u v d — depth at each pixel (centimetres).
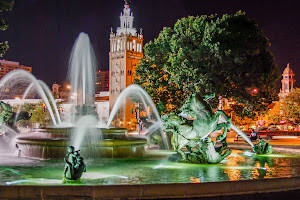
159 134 2850
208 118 1816
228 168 1688
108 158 2048
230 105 3956
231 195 1145
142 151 2259
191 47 3459
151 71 3938
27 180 1324
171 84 3775
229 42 3394
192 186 1104
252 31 3491
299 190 1245
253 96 3625
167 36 3831
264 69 3541
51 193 1023
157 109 3472
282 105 8912
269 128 8306
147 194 1063
